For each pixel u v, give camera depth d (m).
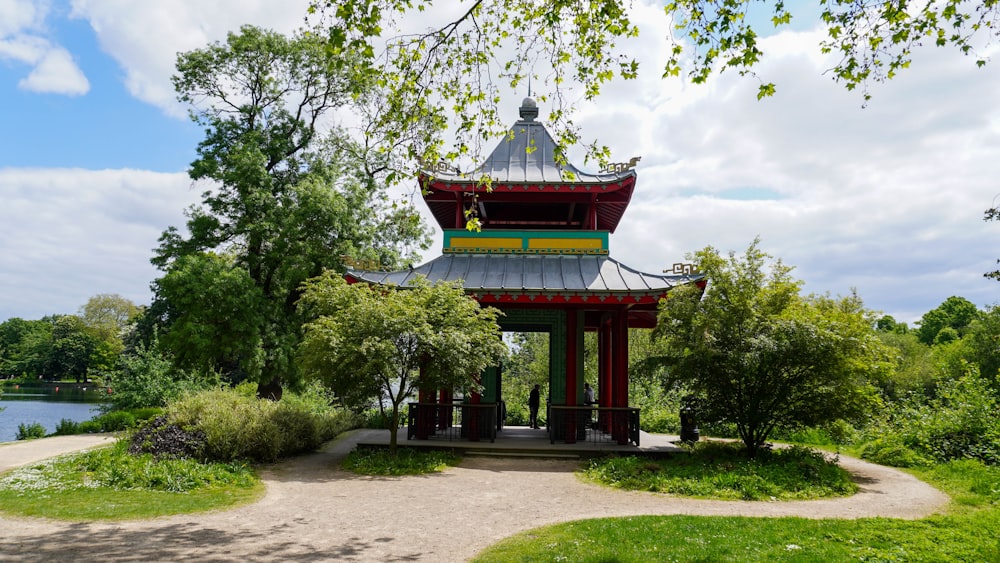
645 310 20.11
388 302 15.58
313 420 17.98
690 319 15.16
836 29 8.62
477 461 16.20
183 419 15.42
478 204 21.97
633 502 11.48
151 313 45.66
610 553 7.54
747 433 15.63
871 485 13.96
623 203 21.42
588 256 19.89
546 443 18.00
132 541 8.22
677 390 16.92
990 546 7.92
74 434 22.00
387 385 15.56
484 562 7.33
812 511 10.85
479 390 15.83
